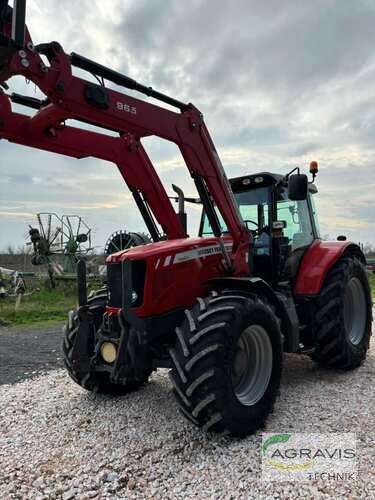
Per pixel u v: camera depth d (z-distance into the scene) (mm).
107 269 3742
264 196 4879
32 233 12945
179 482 2701
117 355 3326
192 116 4016
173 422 3555
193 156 4000
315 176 4906
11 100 3473
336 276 4844
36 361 5648
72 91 3100
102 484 2693
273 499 2500
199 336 3146
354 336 5207
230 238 4297
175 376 3172
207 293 3863
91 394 4219
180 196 4711
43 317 9461
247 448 3105
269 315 3613
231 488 2621
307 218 5301
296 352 4445
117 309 3547
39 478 2756
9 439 3295
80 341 3660
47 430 3447
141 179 4172
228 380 3143
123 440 3256
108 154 3916
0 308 10172
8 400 4109
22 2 2549
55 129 3400
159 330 3521
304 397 4047
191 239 4062
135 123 3531
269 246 4730
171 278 3611
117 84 3490
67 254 13586
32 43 2848
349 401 3896
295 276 4879
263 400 3463
